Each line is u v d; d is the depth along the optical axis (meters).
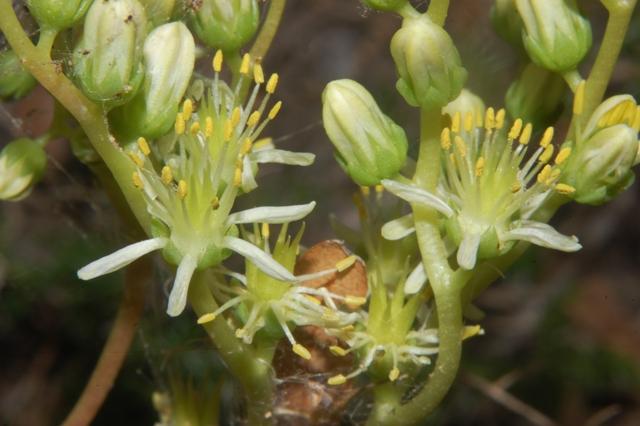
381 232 0.15
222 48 0.15
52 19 0.14
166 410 0.16
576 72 0.14
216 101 0.14
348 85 0.14
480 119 0.15
